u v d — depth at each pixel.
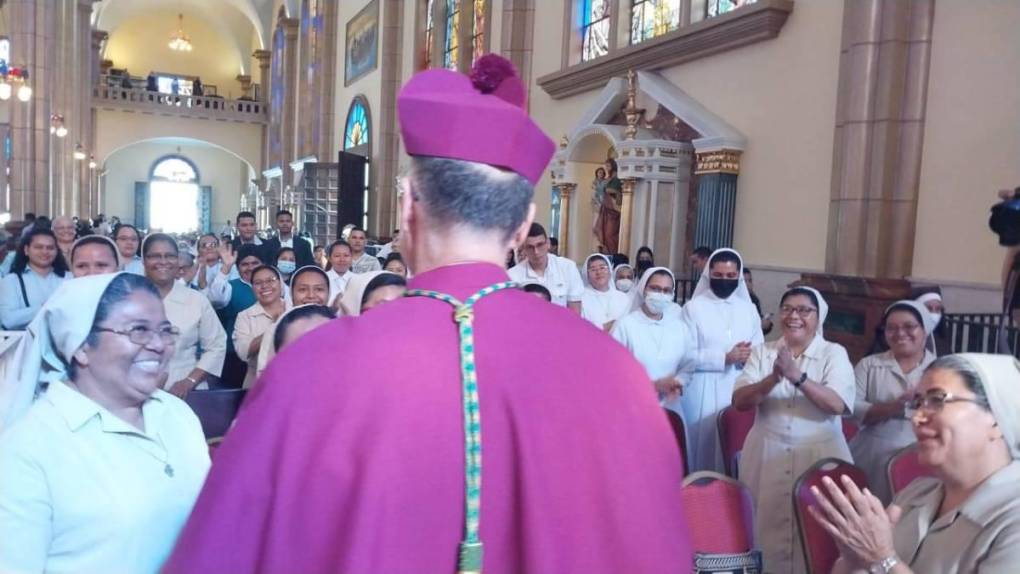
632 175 10.12
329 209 23.97
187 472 1.89
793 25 8.30
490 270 1.04
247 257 6.88
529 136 1.04
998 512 1.87
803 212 8.09
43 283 5.42
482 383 0.93
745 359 4.50
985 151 6.41
